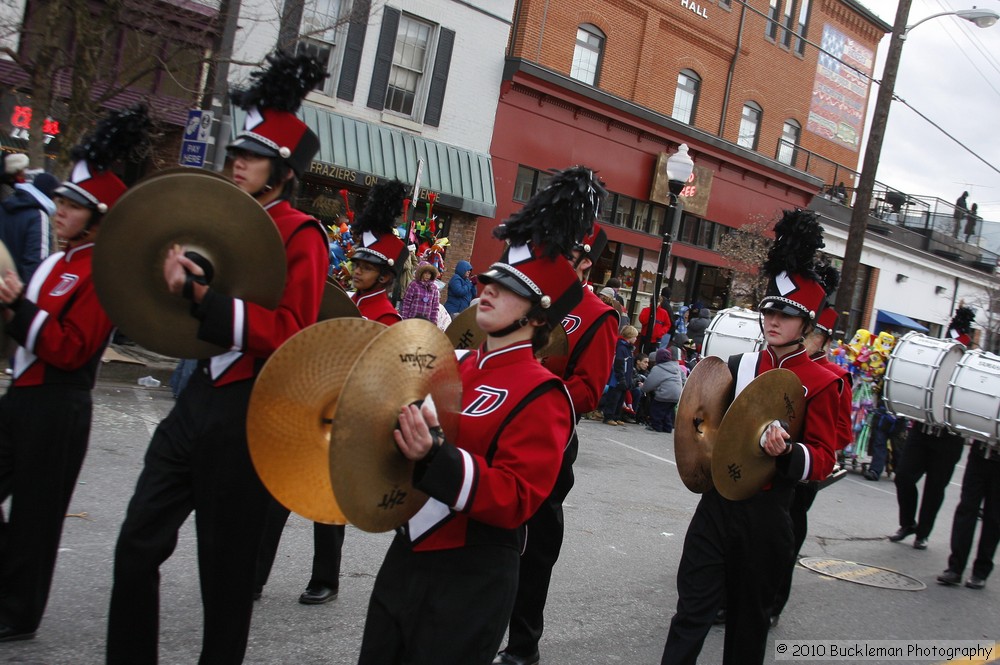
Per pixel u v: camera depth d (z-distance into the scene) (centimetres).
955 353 849
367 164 1602
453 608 265
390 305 536
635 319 2194
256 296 299
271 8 1370
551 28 1920
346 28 1555
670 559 694
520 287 278
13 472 378
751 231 2220
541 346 292
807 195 2595
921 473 883
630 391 1425
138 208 287
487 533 273
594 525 757
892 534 934
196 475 309
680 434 415
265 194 325
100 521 550
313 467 279
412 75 1695
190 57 1195
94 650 387
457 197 1708
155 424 810
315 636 444
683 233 2297
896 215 3153
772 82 2489
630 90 2108
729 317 852
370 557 579
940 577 762
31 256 711
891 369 866
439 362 257
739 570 409
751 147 2495
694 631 394
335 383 277
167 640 412
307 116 1555
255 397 267
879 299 3020
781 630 584
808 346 566
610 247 2108
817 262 475
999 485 753
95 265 294
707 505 417
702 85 2280
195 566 509
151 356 1064
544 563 445
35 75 912
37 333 356
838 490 1158
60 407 376
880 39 2855
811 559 788
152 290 298
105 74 1026
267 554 467
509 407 269
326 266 322
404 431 239
